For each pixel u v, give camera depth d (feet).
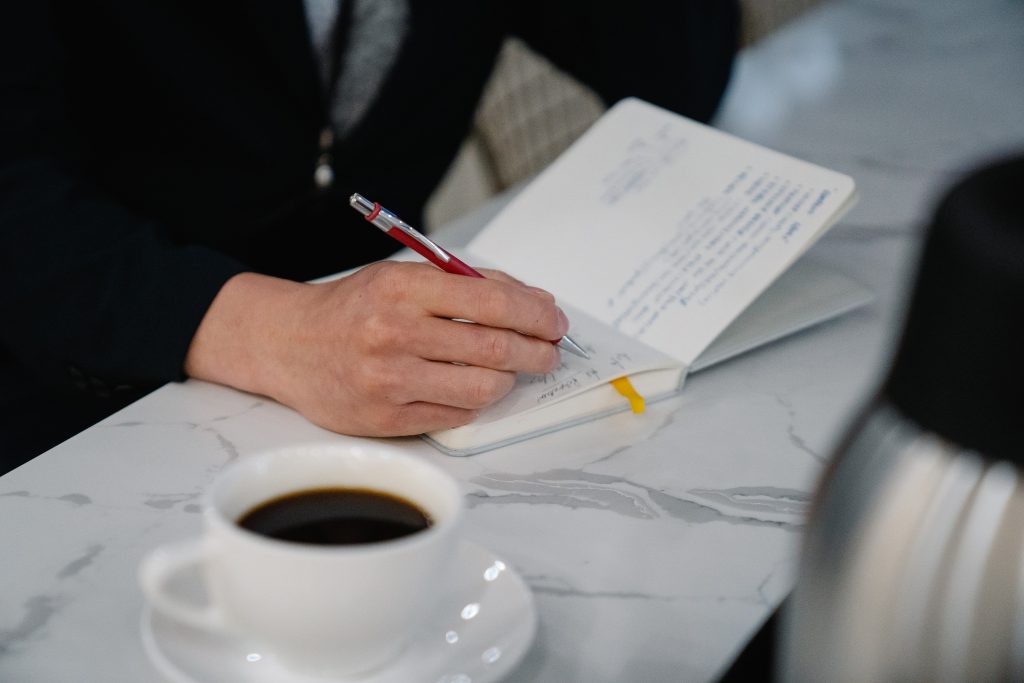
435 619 1.68
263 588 1.45
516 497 2.17
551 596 1.87
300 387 2.40
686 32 4.65
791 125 4.72
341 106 4.22
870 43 5.96
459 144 4.86
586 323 2.75
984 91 5.24
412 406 2.28
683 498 2.19
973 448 1.09
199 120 3.97
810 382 2.71
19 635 1.73
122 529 2.02
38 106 3.24
